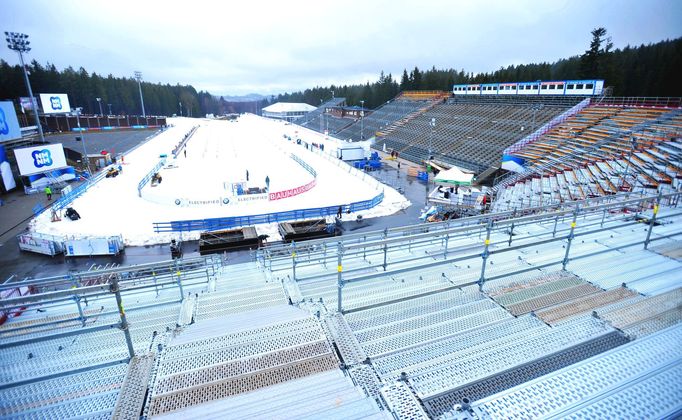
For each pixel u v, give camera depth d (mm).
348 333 5836
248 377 4961
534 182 27844
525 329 5672
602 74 65938
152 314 8273
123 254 21344
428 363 4977
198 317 7867
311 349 5543
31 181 36375
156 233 23828
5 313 8508
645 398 3369
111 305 9258
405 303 7098
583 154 30781
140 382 4957
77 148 66875
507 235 11586
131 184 37406
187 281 11547
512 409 3363
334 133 86875
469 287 7598
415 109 74812
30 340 4789
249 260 20391
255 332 6215
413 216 27656
